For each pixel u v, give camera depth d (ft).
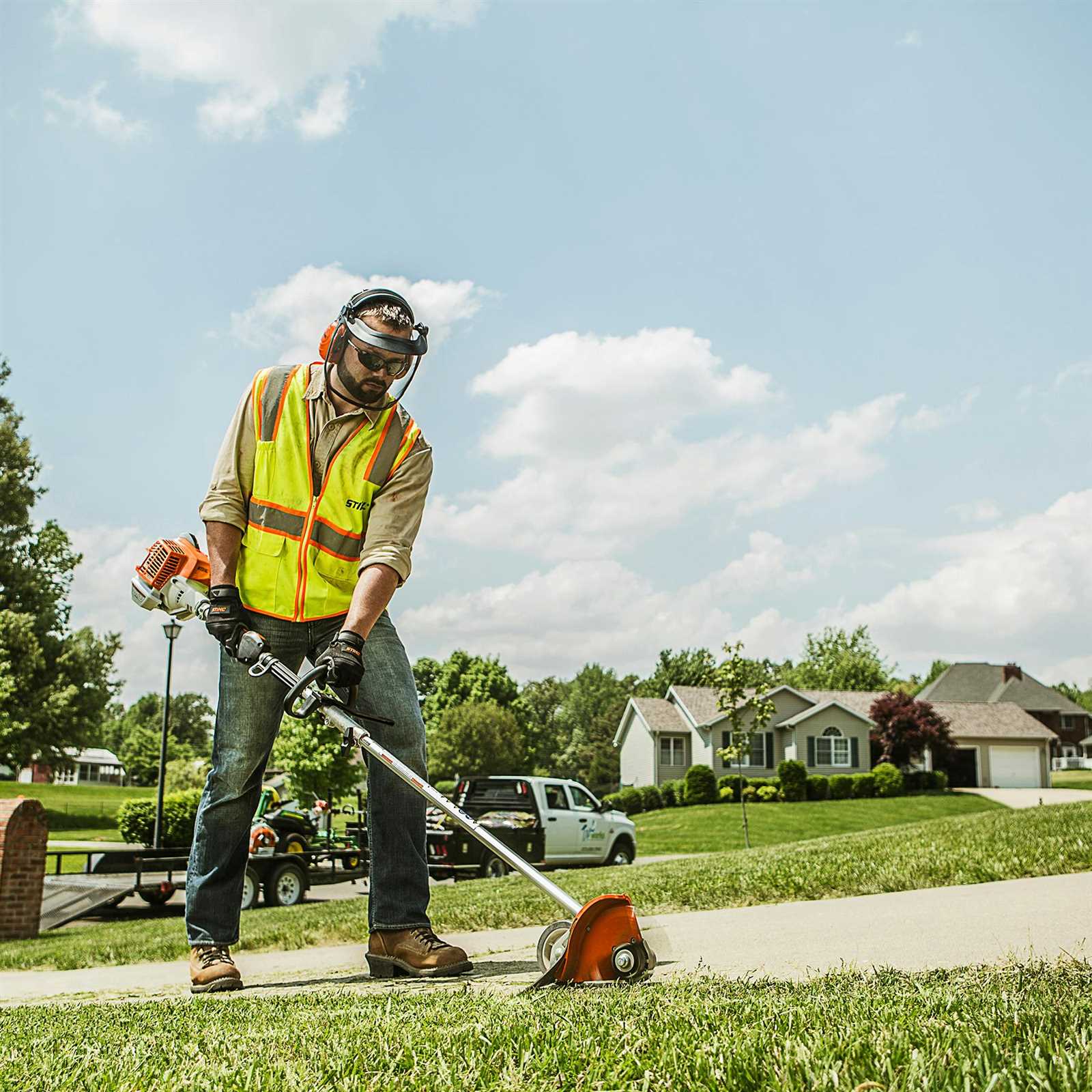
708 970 11.18
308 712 11.42
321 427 12.50
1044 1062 5.18
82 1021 9.38
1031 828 29.09
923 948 12.19
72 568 133.39
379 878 12.73
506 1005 8.54
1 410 132.36
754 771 159.33
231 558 12.42
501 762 214.07
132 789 242.78
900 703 164.45
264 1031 7.98
